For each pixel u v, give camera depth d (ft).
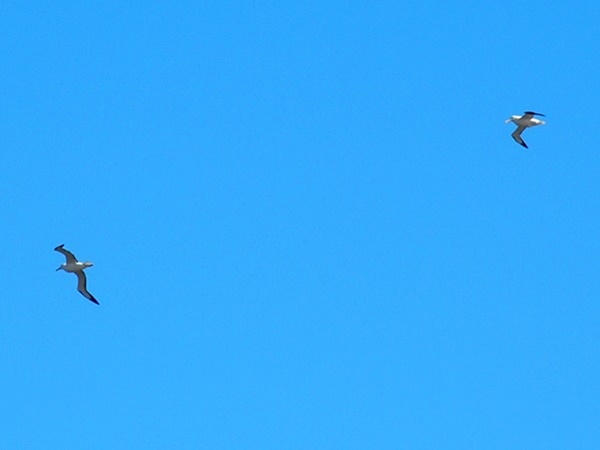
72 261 344.90
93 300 347.97
